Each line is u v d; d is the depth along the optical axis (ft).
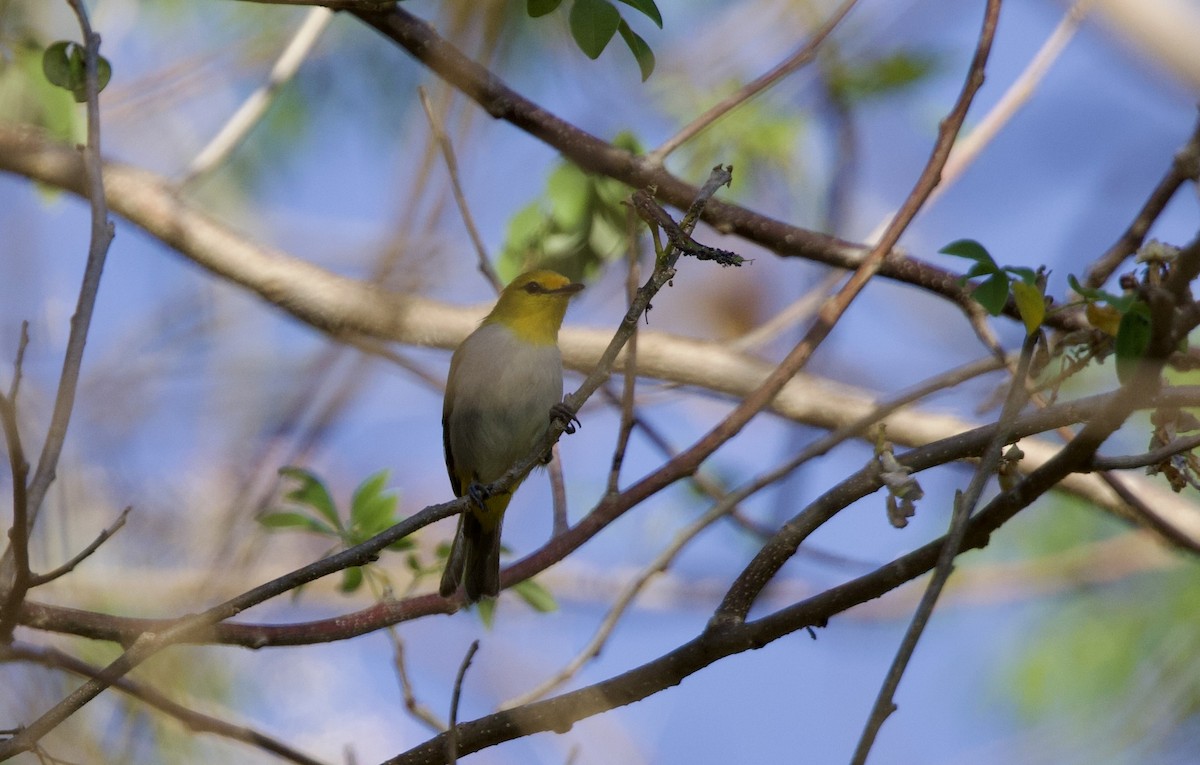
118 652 31.76
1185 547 31.09
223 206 41.63
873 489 21.68
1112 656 44.42
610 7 23.84
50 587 30.32
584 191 37.17
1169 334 18.06
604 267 38.63
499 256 38.27
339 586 30.40
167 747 28.76
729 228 30.86
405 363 33.55
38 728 20.53
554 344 35.99
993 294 19.53
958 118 27.40
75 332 20.66
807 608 21.70
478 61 27.25
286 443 24.53
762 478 28.43
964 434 21.68
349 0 26.17
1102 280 28.53
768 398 26.78
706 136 40.75
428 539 44.96
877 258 27.09
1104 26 22.31
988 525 20.84
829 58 39.32
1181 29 21.67
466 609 27.73
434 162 23.49
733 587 22.52
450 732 20.79
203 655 32.04
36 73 34.45
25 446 26.27
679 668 22.22
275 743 24.75
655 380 36.50
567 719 22.61
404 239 23.45
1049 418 20.84
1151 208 28.32
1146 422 42.63
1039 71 31.83
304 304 32.14
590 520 26.89
